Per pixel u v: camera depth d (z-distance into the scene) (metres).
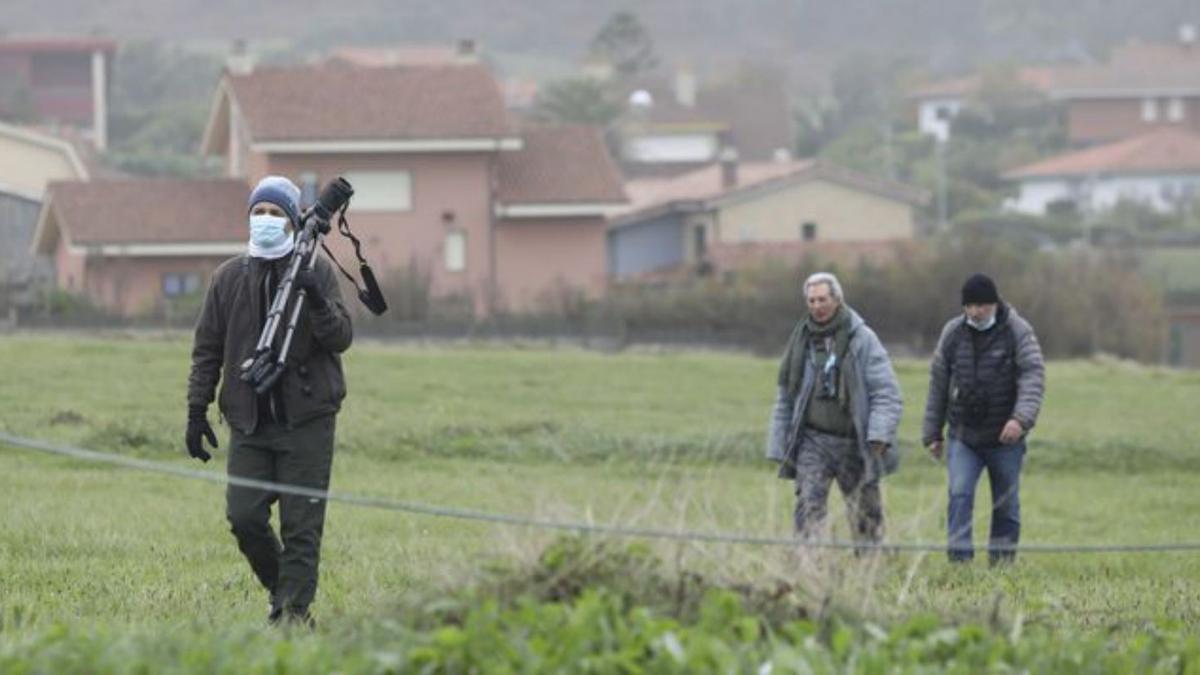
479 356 105.94
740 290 137.25
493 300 140.38
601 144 172.12
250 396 28.75
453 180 165.12
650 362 107.75
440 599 23.91
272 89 165.12
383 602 26.42
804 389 37.12
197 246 160.00
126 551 39.50
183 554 38.97
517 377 94.44
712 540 24.52
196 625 25.42
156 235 159.75
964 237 147.50
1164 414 89.38
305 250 28.81
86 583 34.09
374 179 164.62
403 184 164.62
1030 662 23.58
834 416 36.94
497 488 54.38
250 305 28.95
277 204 29.08
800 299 135.88
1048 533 50.16
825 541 25.09
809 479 36.88
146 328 123.12
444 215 164.88
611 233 199.62
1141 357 145.62
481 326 129.62
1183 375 114.88
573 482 56.66
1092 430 79.31
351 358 99.50
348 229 29.86
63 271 166.00
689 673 21.91
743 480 59.94
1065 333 140.75
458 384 89.25
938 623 24.23
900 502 53.28
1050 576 38.62
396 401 80.88
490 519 23.67
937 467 66.69
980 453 41.16
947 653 23.67
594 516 26.28
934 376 41.41
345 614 27.09
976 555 41.59
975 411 40.84
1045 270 145.00
